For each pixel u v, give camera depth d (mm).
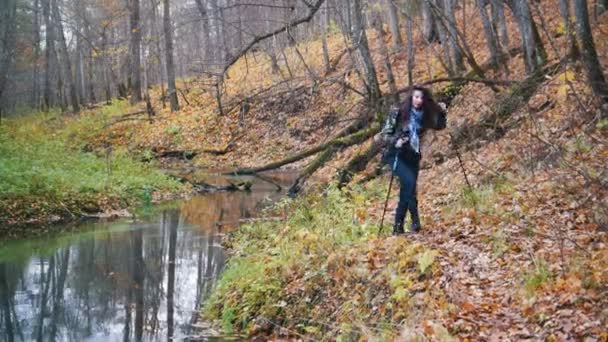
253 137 26594
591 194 7859
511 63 17953
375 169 14297
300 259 8422
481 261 7016
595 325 5043
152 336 7695
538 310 5551
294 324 7430
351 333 6383
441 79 14742
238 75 32438
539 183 9094
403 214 8422
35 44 48594
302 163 23906
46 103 46000
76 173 18484
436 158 14133
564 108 11625
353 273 7336
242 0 15359
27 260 11625
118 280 10281
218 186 21078
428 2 16297
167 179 21344
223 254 11898
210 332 7820
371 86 15508
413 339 5500
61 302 9125
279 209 13523
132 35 33344
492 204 8844
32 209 15258
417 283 6676
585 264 6062
